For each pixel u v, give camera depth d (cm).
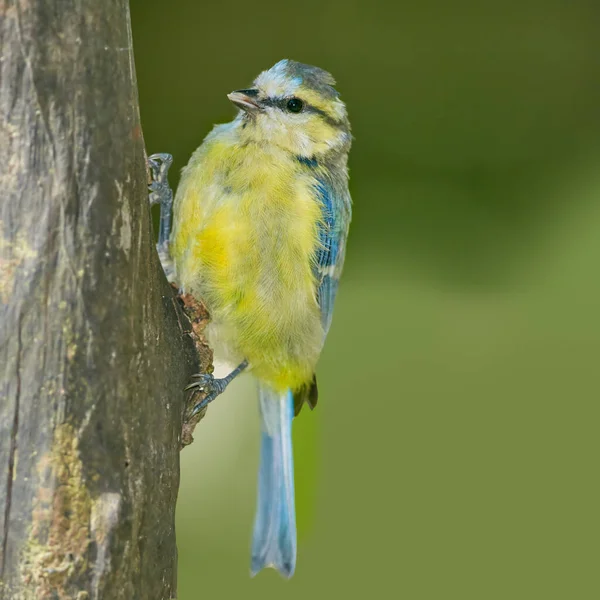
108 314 610
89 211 599
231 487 1030
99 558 602
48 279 590
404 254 1325
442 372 1182
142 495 632
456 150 1365
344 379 1179
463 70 1367
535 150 1372
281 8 1327
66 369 595
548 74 1380
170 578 669
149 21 1296
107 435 610
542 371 1209
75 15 588
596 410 1156
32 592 589
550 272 1309
